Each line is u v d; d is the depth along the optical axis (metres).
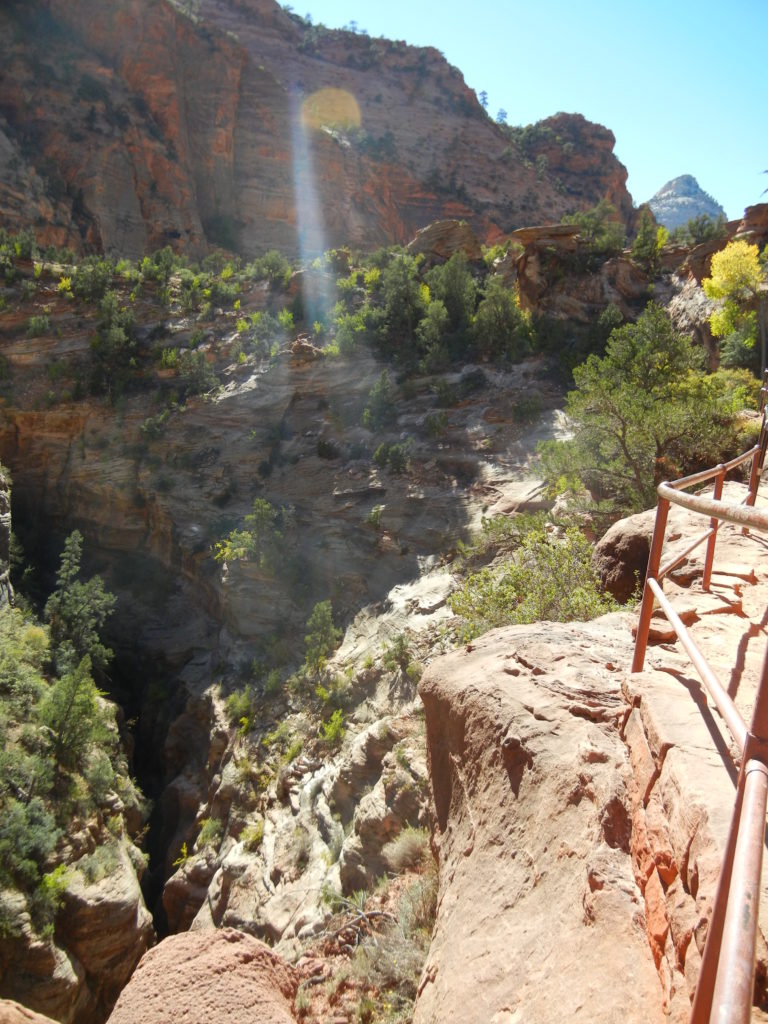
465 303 46.69
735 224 47.00
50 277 54.97
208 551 39.34
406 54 144.50
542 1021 2.89
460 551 29.22
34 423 47.84
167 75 100.69
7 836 20.02
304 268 54.53
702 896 2.47
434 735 6.05
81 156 88.81
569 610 11.30
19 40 92.44
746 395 25.33
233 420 45.19
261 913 18.27
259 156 111.81
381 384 42.16
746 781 1.91
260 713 28.64
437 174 127.19
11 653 29.05
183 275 57.47
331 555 34.69
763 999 2.08
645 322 27.44
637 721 3.94
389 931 6.86
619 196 152.25
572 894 3.38
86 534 45.88
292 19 153.12
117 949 20.66
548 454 24.02
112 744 28.89
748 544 8.45
